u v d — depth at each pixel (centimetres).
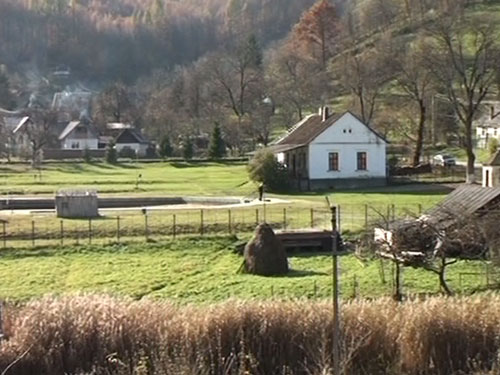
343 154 7500
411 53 9850
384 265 3675
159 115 13862
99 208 6212
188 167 9856
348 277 3562
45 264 4169
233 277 3788
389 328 2028
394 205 5331
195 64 19088
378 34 16588
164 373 1852
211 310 2055
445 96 9806
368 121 9756
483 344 2020
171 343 1978
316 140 7412
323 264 4003
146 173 9231
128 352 1972
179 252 4412
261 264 3822
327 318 2016
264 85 13500
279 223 5047
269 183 7125
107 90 17288
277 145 8062
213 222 5084
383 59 10025
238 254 4334
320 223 5006
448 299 2175
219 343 1978
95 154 12100
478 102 8025
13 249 4459
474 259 3425
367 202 6059
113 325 1995
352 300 2261
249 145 11662
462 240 3347
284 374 1956
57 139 13688
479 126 11356
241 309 2039
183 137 12288
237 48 17850
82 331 1986
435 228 3372
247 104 13175
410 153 10075
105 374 1948
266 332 2012
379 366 1994
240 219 5175
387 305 2125
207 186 7688
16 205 6481
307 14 17400
